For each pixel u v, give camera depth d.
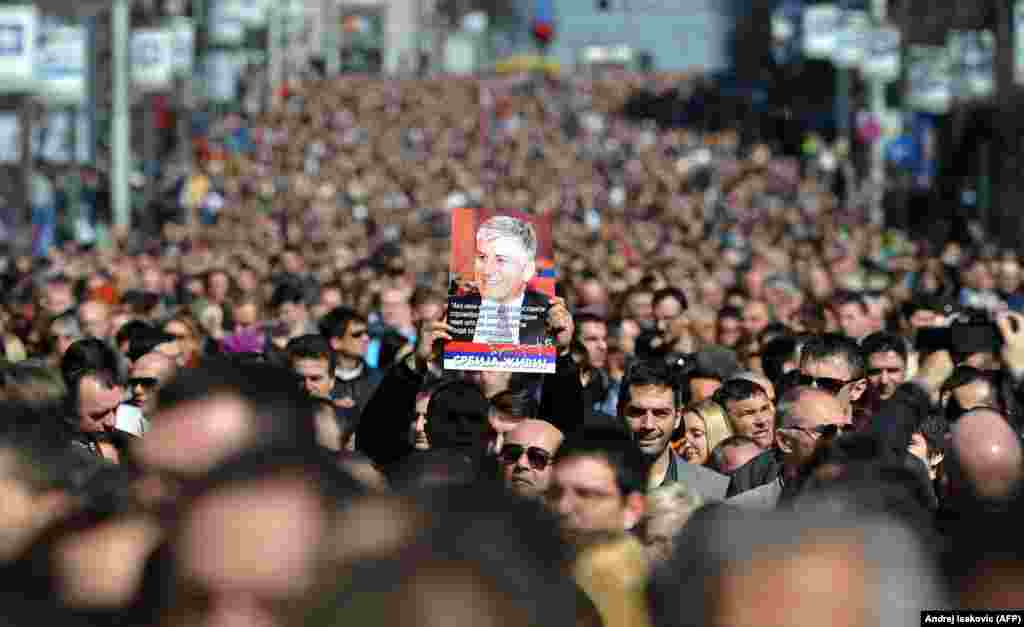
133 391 21.73
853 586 6.30
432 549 6.25
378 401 18.89
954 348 27.03
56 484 9.40
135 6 104.44
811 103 191.25
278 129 146.50
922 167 112.81
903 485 10.21
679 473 19.00
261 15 132.38
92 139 94.88
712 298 40.97
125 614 8.28
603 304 36.97
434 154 137.62
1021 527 6.67
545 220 18.88
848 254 53.12
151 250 65.75
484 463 15.84
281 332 32.16
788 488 15.29
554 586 6.49
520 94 186.62
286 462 6.58
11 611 8.77
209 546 6.39
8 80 64.00
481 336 18.56
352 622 6.14
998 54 89.56
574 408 19.14
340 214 82.81
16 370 18.19
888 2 128.75
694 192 113.75
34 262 52.69
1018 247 98.06
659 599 8.20
